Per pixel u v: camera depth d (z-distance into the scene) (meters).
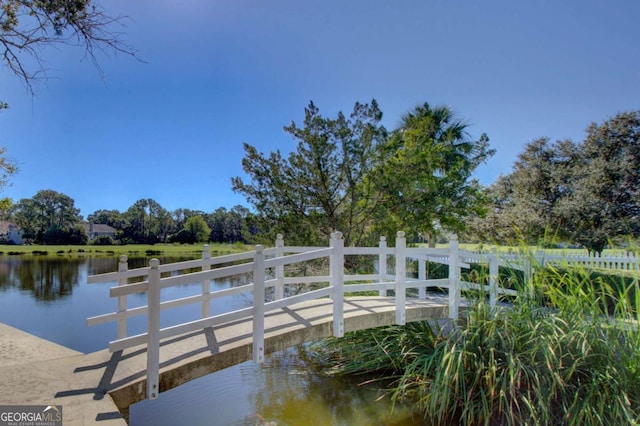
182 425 4.57
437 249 5.80
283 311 5.41
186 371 3.34
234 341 3.95
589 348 4.00
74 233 56.72
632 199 12.78
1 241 56.75
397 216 9.74
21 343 4.07
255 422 4.68
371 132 9.44
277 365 6.69
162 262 32.81
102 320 4.00
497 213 15.00
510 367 3.96
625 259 9.49
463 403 4.31
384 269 6.85
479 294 5.30
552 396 3.98
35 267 27.80
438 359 4.80
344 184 9.73
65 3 4.14
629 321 4.11
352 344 6.57
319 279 6.10
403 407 5.00
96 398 2.68
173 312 11.19
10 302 13.87
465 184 11.65
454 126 13.92
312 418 4.79
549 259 5.41
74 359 3.56
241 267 3.73
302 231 9.57
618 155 14.79
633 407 3.69
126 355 3.68
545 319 4.45
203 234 59.09
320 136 9.36
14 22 4.24
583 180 13.55
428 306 5.77
